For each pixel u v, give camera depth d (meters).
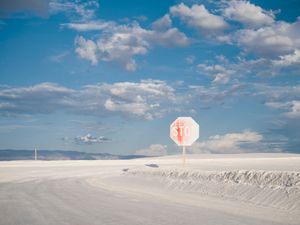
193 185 23.36
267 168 41.25
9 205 16.75
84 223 11.79
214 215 13.19
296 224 11.45
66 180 34.69
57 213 14.03
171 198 19.08
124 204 16.56
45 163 91.06
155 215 13.24
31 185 29.06
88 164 84.25
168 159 116.69
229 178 22.22
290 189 16.95
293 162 62.81
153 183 27.77
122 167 65.12
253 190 18.58
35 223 11.94
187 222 11.73
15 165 78.50
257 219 12.32
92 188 25.75
